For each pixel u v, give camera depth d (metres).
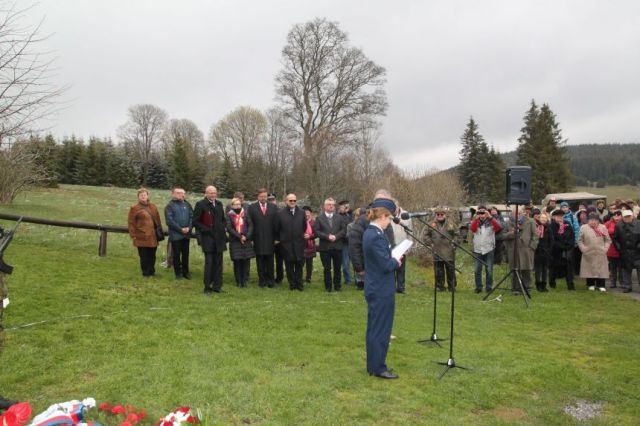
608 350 6.83
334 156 35.25
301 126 41.78
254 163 46.25
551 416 4.68
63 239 13.96
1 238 4.83
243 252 10.54
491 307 9.55
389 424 4.38
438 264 11.47
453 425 4.39
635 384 5.57
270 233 10.62
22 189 22.00
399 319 8.38
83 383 5.01
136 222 10.26
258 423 4.30
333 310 8.70
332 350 6.43
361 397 4.93
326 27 40.22
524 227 11.01
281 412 4.50
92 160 54.59
